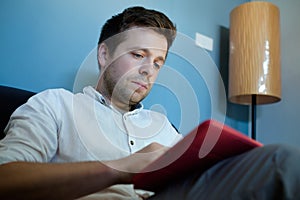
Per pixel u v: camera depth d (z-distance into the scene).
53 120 0.80
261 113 1.91
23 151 0.65
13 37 1.14
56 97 0.85
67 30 1.26
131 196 0.69
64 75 1.23
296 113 1.74
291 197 0.35
